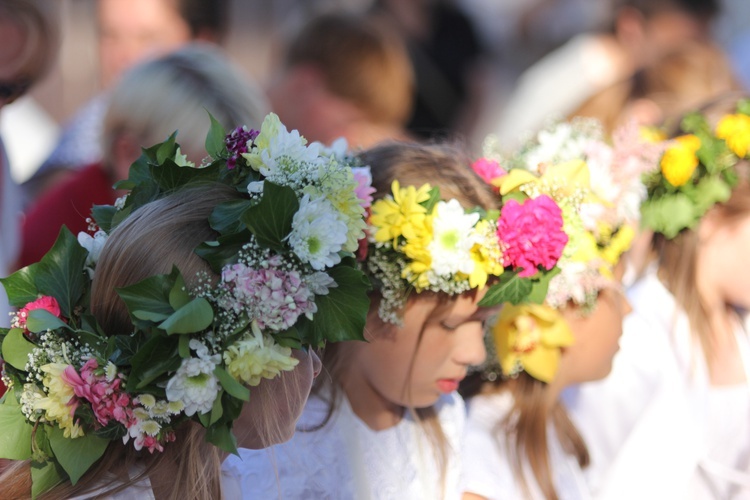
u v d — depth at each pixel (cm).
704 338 487
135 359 258
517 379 413
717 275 487
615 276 427
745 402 496
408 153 364
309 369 295
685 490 478
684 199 479
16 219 462
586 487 442
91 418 268
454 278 340
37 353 270
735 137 476
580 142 415
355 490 365
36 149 741
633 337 491
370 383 370
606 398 482
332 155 313
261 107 496
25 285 283
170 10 601
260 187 284
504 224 345
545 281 356
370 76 603
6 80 388
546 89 877
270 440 289
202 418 265
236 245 276
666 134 502
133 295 262
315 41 608
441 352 351
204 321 259
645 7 802
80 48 885
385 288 343
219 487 288
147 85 464
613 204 397
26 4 379
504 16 1064
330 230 277
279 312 271
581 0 1024
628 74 718
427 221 338
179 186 295
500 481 398
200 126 460
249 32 1058
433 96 812
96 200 482
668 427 479
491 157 425
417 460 384
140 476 279
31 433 274
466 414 417
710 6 796
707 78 668
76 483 274
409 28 812
